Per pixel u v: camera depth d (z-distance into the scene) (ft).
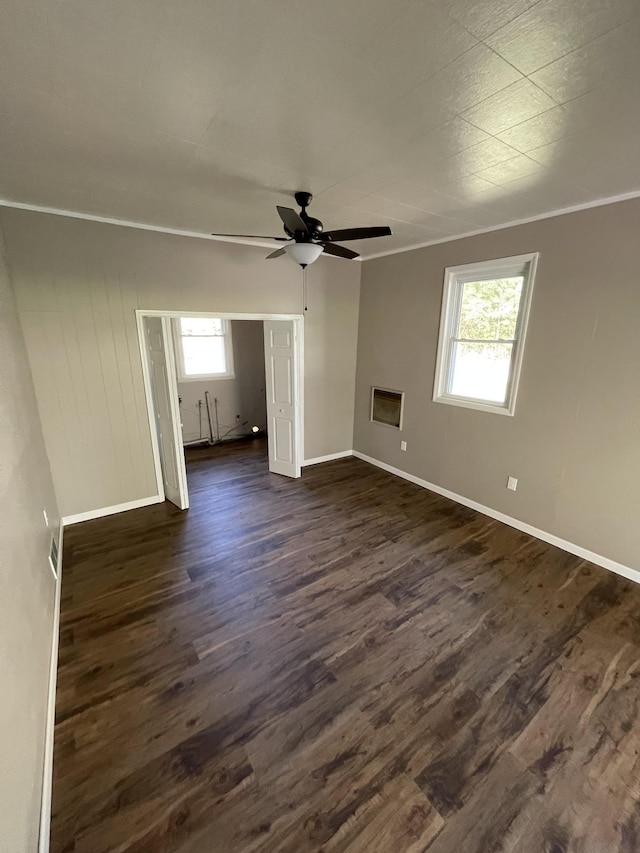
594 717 6.39
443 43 4.42
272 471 17.48
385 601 9.11
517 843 4.79
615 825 4.98
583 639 8.03
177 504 13.82
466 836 4.86
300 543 11.57
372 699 6.68
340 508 13.87
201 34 4.29
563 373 10.72
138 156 7.32
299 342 16.05
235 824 4.95
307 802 5.19
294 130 6.38
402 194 9.21
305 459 18.29
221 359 22.24
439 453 14.90
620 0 3.79
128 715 6.32
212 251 13.42
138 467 13.55
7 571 4.96
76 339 11.61
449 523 12.83
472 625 8.39
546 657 7.57
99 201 9.90
